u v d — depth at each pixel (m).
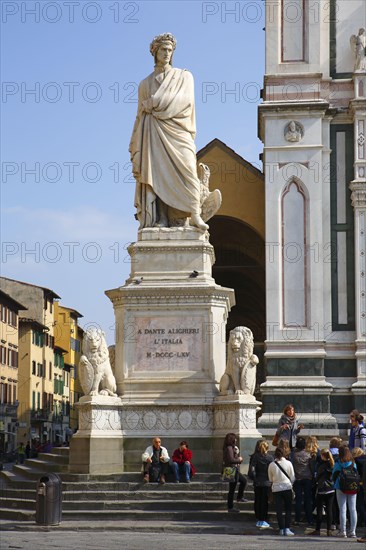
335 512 21.62
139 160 27.28
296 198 31.97
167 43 27.41
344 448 20.66
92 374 25.31
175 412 25.47
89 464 24.62
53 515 21.12
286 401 31.02
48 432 94.56
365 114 31.86
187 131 27.28
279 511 20.53
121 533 20.33
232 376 25.33
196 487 23.30
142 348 25.98
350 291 31.77
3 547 17.45
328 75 32.62
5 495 24.52
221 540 19.14
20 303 85.62
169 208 27.39
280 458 20.67
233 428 24.86
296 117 32.12
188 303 25.94
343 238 32.00
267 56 32.53
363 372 31.09
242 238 40.47
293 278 31.70
